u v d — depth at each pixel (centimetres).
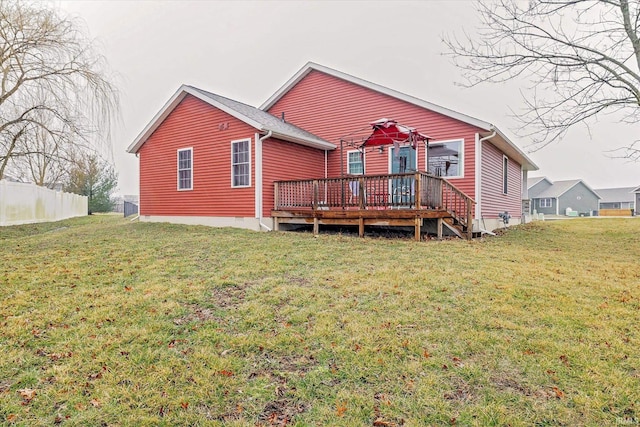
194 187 1239
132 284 525
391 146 1249
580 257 752
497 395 272
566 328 375
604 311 418
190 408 263
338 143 1367
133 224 1246
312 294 474
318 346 344
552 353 326
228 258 678
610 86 822
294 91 1482
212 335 367
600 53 822
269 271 586
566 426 241
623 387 278
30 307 439
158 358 326
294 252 729
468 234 990
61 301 456
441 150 1166
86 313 420
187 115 1257
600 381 286
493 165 1298
